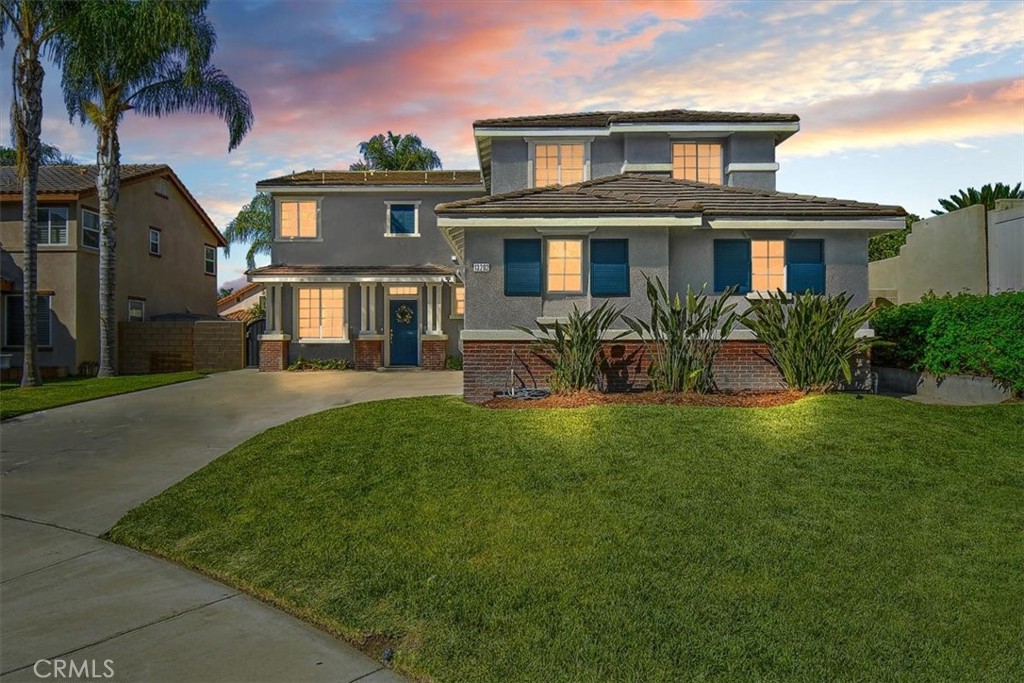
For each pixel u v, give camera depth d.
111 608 5.19
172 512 7.23
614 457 8.05
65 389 17.70
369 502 7.07
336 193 24.16
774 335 12.31
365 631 4.70
